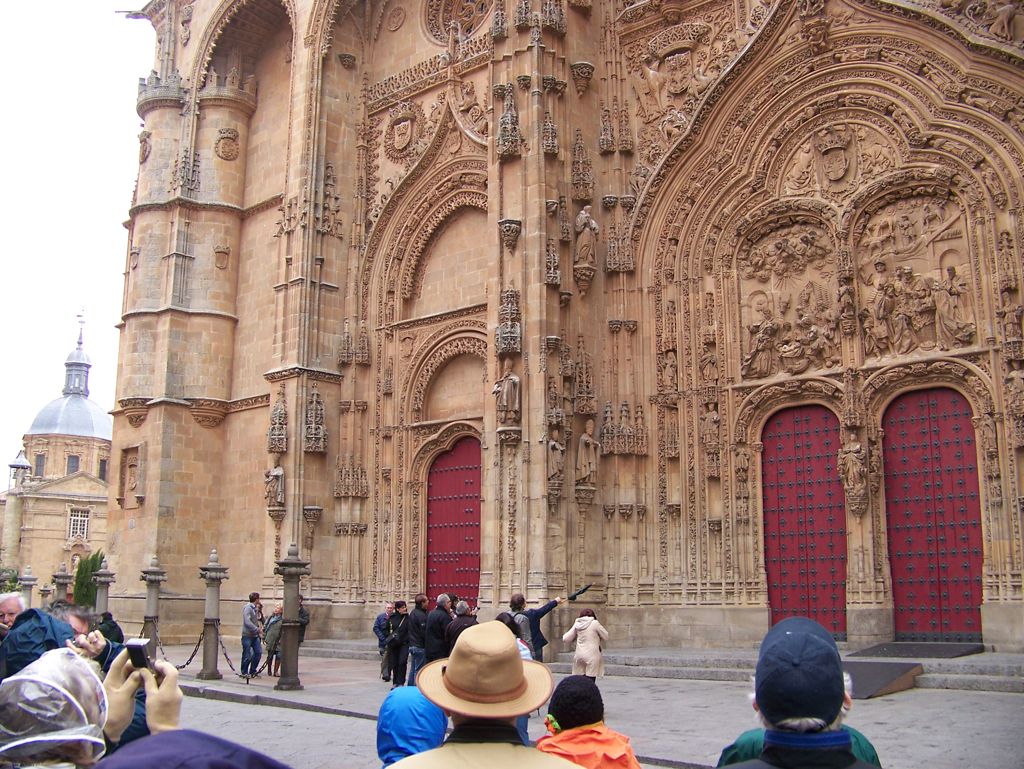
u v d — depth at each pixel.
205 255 37.81
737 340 26.06
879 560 23.08
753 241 26.34
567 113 27.98
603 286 27.75
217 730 16.05
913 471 23.19
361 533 32.16
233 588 35.31
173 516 35.62
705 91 26.86
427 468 31.52
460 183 31.72
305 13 34.94
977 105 22.75
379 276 33.53
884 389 23.62
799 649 3.73
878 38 24.36
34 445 102.62
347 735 15.45
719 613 25.14
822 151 25.19
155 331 37.47
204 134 38.69
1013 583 21.08
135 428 37.16
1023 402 21.27
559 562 25.16
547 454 25.33
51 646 8.28
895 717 14.90
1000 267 22.03
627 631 25.91
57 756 4.25
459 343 30.98
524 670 4.66
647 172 28.03
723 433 25.86
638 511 26.41
